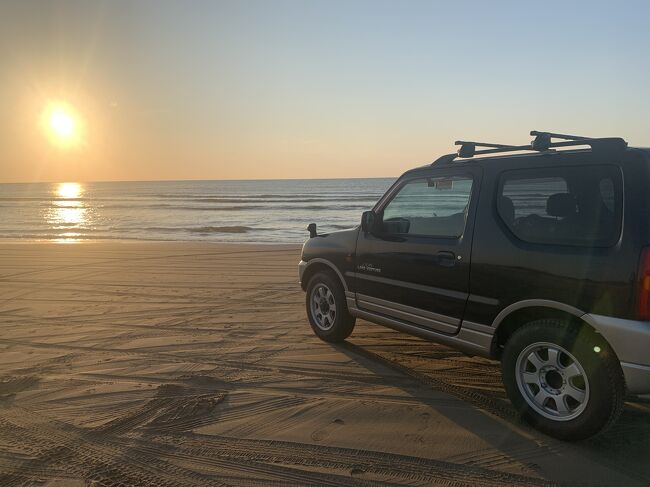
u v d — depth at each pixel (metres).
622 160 2.90
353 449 3.03
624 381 2.79
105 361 4.69
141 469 2.84
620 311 2.71
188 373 4.34
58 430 3.32
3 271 10.41
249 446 3.08
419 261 3.92
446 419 3.41
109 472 2.81
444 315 3.74
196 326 5.86
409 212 4.19
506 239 3.29
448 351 4.86
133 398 3.82
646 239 2.67
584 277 2.85
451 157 4.01
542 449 3.00
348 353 4.82
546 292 3.03
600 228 2.90
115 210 45.47
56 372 4.41
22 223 31.08
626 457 2.90
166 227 26.48
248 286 8.31
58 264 11.39
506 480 2.69
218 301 7.19
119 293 7.91
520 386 3.24
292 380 4.15
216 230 24.33
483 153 3.75
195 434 3.24
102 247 15.06
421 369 4.38
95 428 3.33
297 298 7.32
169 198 73.44
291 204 49.22
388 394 3.84
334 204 48.31
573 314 2.92
